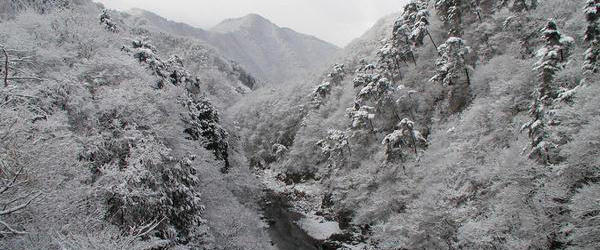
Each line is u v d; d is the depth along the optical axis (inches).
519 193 732.0
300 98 3147.1
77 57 1021.2
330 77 2640.3
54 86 696.4
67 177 413.7
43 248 309.4
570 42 834.2
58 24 1120.2
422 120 1493.6
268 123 3179.1
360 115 1445.6
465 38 1547.7
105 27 1323.8
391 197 1189.7
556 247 671.8
